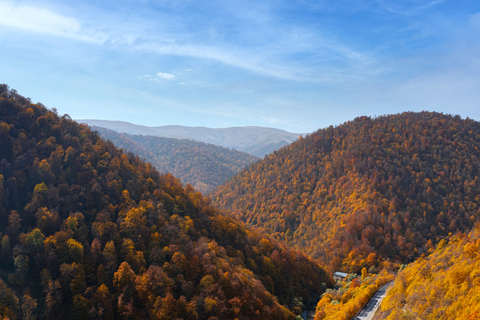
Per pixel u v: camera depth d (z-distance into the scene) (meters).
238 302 116.44
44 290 110.19
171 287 116.88
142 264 126.44
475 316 76.69
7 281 109.75
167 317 105.88
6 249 118.25
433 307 91.81
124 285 114.81
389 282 157.75
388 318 101.19
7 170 149.12
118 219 143.88
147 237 140.38
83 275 116.44
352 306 120.94
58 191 149.38
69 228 131.50
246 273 141.62
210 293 118.44
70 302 110.38
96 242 127.25
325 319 127.62
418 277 112.12
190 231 156.50
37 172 152.00
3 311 95.12
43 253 120.06
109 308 108.56
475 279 86.62
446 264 108.88
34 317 103.44
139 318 108.25
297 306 150.75
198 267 129.62
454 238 156.38
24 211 137.12
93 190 156.75
